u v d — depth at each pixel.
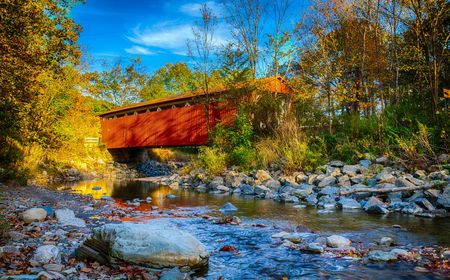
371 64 18.50
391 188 9.20
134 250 4.26
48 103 24.03
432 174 9.90
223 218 7.75
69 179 21.17
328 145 15.54
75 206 9.52
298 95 18.23
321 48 21.02
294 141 14.94
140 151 31.94
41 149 19.83
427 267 4.43
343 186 10.90
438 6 13.68
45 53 12.68
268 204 10.11
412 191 9.21
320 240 5.74
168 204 10.48
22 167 14.30
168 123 25.14
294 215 8.22
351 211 8.61
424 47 14.33
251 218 7.95
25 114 13.92
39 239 5.40
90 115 35.22
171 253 4.27
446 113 12.71
